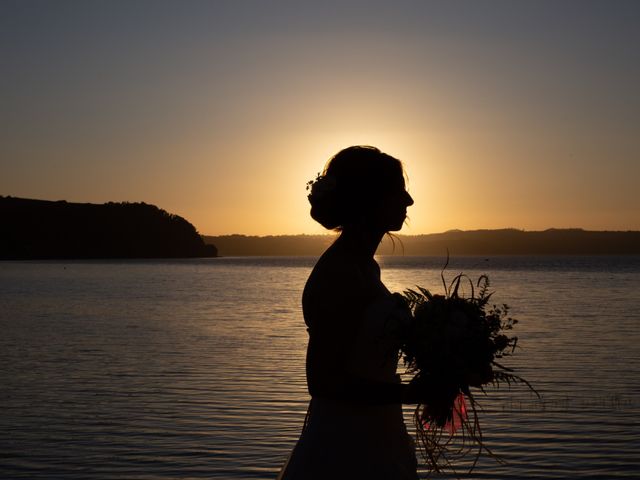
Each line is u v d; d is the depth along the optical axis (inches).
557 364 712.4
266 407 507.5
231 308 1628.9
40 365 722.8
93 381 623.5
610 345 875.4
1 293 2240.4
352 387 99.7
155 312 1493.6
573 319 1268.5
